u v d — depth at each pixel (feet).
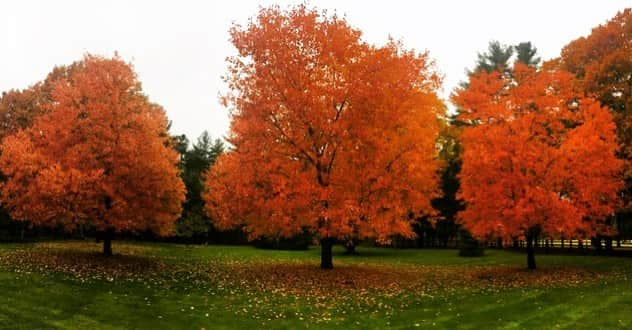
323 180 65.05
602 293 51.85
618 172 79.71
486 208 70.03
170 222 84.38
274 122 66.18
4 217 123.85
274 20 65.98
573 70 99.60
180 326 40.01
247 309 47.06
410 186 71.77
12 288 47.11
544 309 45.62
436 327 40.88
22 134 75.97
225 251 118.21
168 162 77.36
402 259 103.96
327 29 65.05
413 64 66.18
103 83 73.97
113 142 70.95
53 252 81.15
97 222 70.49
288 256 106.32
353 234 67.05
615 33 91.81
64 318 39.42
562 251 108.88
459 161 128.77
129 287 54.08
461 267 85.46
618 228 98.07
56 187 63.36
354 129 62.13
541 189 65.62
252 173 65.26
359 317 44.68
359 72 62.95
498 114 70.38
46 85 124.98
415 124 69.00
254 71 65.67
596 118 69.46
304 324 42.04
